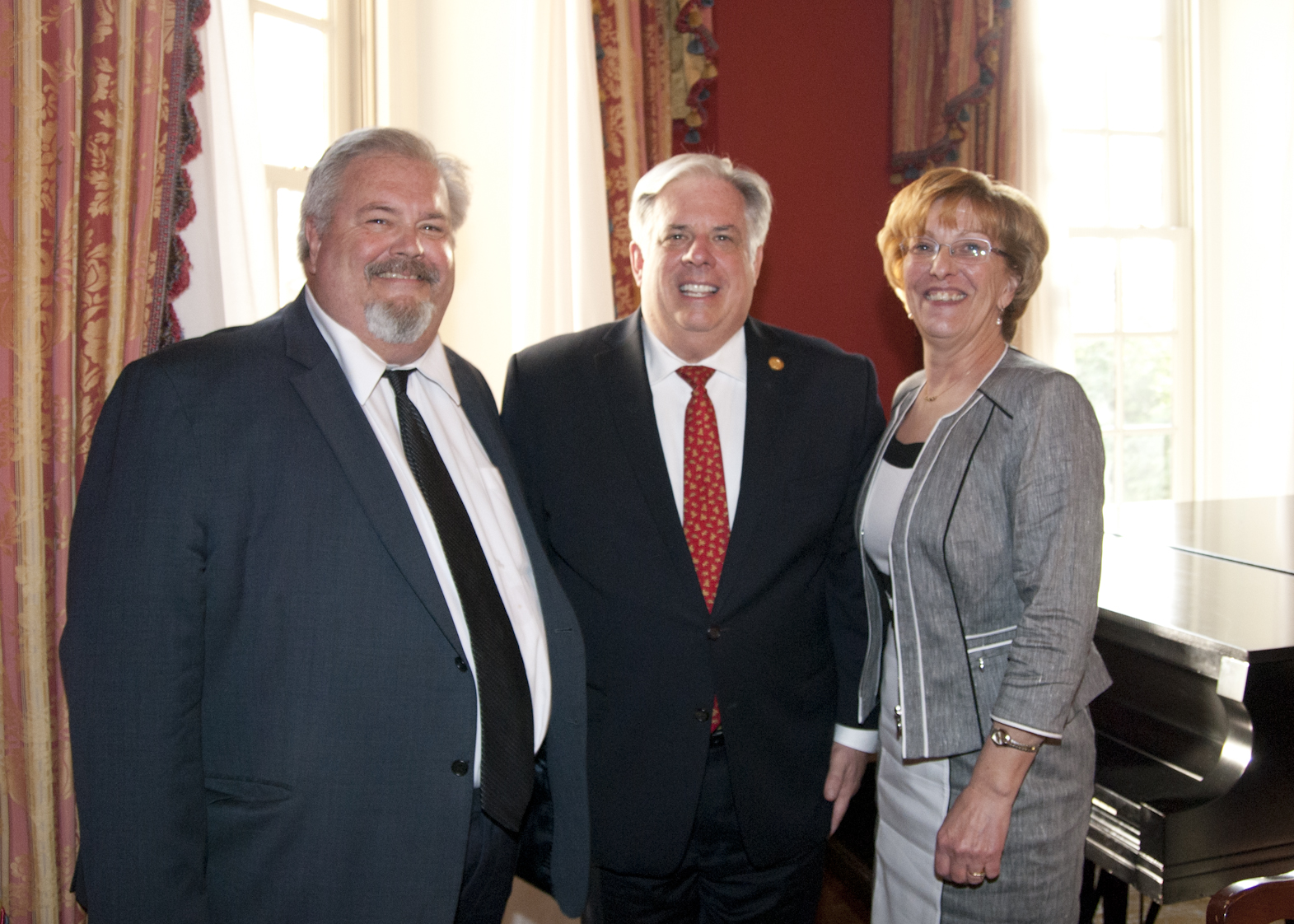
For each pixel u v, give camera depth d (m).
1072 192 4.10
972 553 1.41
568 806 1.48
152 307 1.65
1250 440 4.13
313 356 1.25
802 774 1.64
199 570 1.13
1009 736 1.33
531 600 1.43
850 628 1.72
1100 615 1.88
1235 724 1.64
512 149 2.63
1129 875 1.66
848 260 3.40
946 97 3.21
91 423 1.56
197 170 1.83
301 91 2.39
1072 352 3.55
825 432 1.68
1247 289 4.12
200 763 1.15
